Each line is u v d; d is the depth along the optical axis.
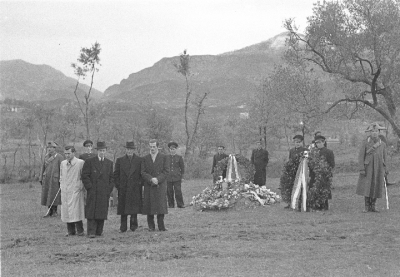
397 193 22.12
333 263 9.45
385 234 12.41
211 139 59.12
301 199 17.28
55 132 56.16
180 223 15.14
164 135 50.25
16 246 12.02
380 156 16.34
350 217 15.26
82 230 13.53
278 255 10.27
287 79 32.09
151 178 13.33
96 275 8.75
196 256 10.34
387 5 29.14
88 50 49.75
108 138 49.97
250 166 20.53
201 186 29.81
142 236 12.84
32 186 34.81
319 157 17.30
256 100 50.50
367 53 30.31
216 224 14.70
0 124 60.00
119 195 13.51
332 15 29.50
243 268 9.10
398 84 31.14
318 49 31.00
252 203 18.59
